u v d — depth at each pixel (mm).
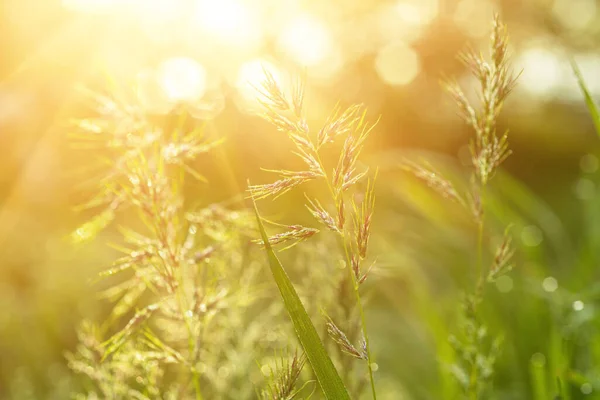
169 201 893
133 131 936
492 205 2447
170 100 1067
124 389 1083
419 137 11789
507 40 909
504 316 2473
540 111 13094
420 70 14336
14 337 3016
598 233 2531
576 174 11602
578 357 2090
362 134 715
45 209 4605
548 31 15562
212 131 1011
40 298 3215
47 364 2906
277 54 8070
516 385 2252
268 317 1398
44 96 5340
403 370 2764
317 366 740
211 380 1254
